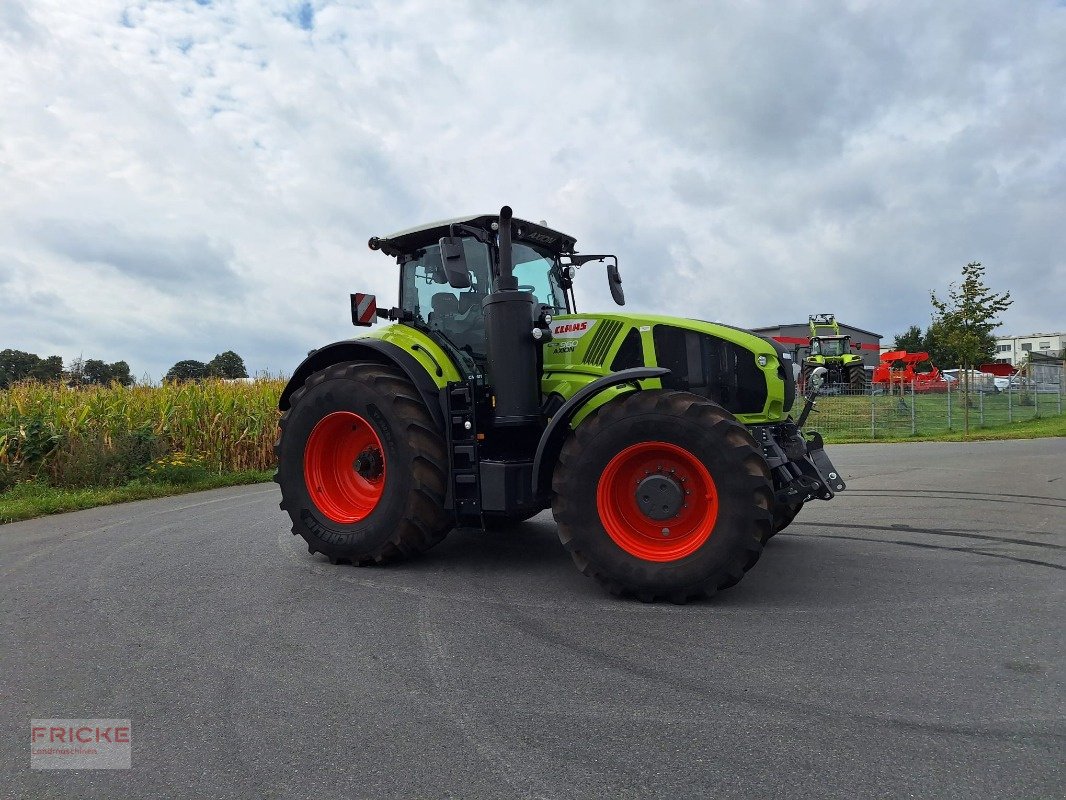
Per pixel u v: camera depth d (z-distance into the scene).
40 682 3.05
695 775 2.21
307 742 2.49
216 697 2.87
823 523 6.13
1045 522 5.98
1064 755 2.28
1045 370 22.72
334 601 4.12
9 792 2.24
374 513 4.86
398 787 2.19
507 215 4.49
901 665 3.00
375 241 5.46
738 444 3.76
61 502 8.23
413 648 3.34
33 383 11.28
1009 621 3.52
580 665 3.09
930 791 2.09
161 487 9.71
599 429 4.03
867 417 18.45
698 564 3.80
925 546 5.19
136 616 3.90
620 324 4.77
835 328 28.28
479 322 5.08
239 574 4.77
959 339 15.72
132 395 11.58
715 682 2.88
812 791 2.11
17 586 4.58
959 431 16.61
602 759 2.32
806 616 3.66
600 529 4.01
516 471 4.50
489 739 2.47
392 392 4.82
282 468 5.21
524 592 4.22
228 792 2.20
